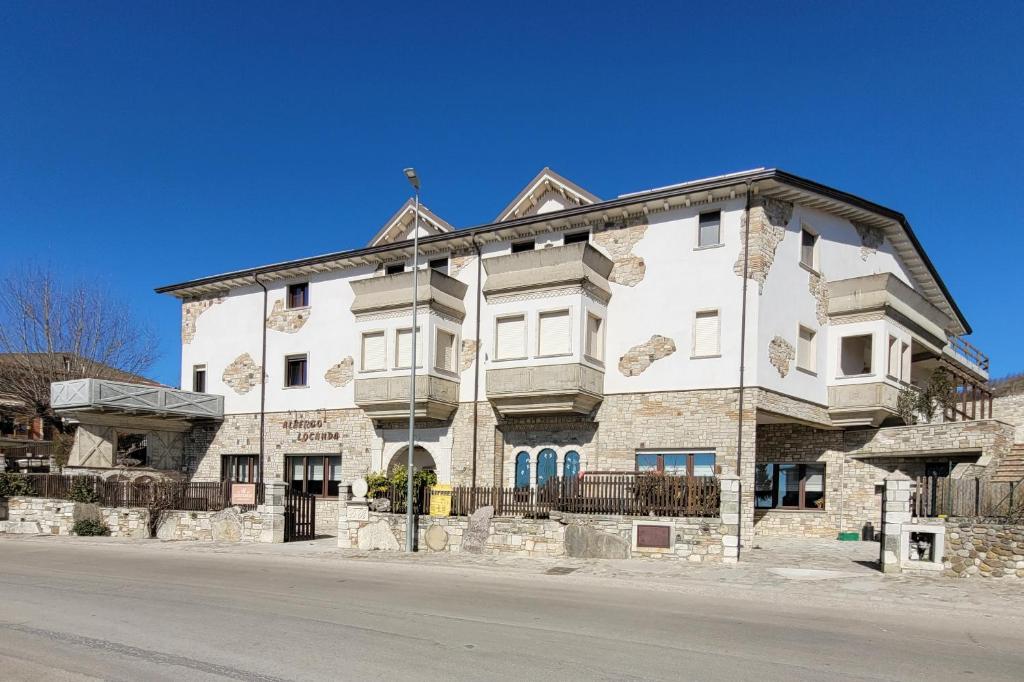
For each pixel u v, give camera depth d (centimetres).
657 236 2362
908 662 848
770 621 1088
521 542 1845
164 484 2495
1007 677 792
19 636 961
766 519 2477
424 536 1984
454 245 2731
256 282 3194
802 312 2338
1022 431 2598
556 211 2486
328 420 2944
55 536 2520
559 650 883
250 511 2298
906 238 2769
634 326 2362
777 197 2273
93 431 3052
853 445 2400
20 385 3744
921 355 2909
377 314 2675
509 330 2448
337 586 1416
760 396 2133
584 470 2375
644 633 984
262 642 920
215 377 3284
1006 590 1325
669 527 1705
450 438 2623
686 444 2216
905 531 1535
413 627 1014
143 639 939
